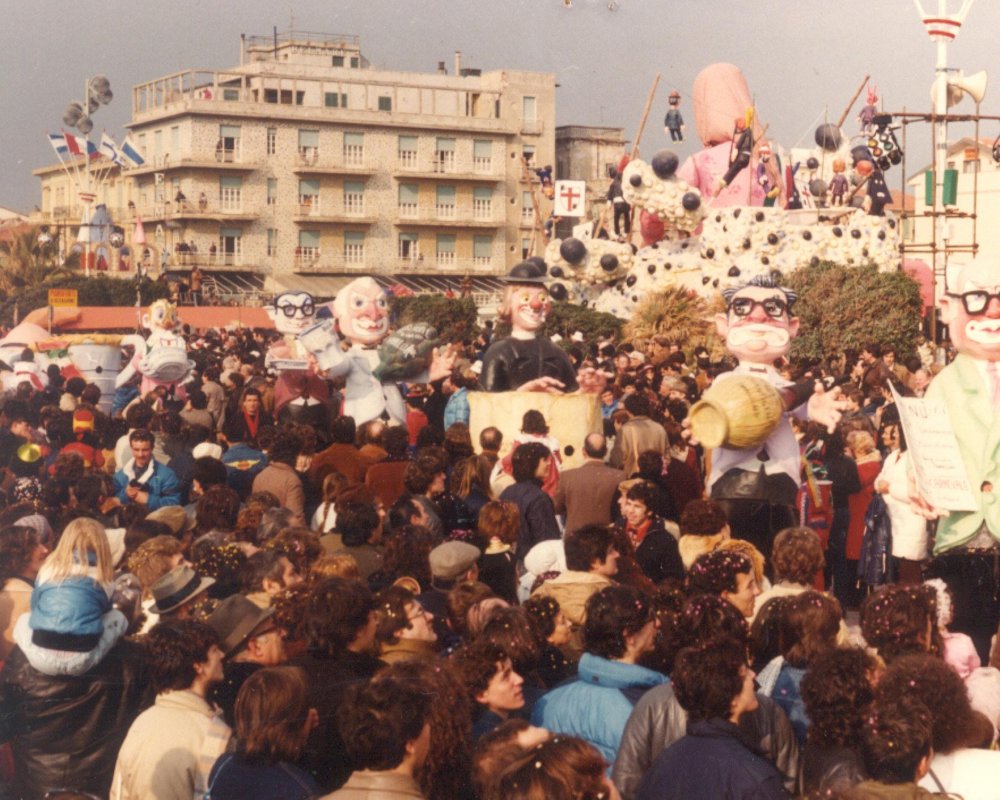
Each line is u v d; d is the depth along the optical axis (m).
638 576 8.12
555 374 16.97
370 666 6.46
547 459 11.30
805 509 12.95
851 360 26.14
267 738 5.62
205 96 53.81
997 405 11.81
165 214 50.28
